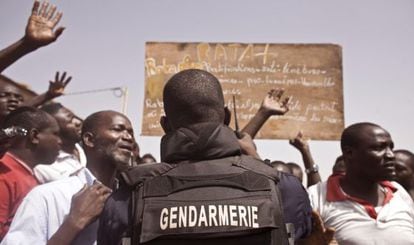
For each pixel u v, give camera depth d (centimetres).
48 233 224
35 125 303
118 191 157
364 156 310
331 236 192
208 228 140
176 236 140
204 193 146
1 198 277
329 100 525
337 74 529
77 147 405
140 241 140
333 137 518
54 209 228
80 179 249
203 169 152
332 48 532
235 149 160
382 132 316
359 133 316
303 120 520
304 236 174
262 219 143
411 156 402
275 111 316
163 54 525
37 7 311
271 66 532
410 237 293
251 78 530
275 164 491
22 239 216
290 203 163
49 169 307
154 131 501
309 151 480
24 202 229
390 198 312
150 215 143
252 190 148
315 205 312
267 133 514
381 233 293
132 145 284
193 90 164
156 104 510
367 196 314
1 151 296
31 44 305
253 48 534
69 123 390
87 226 212
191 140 157
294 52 533
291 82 529
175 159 158
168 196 146
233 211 143
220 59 530
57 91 415
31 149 302
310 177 470
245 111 522
